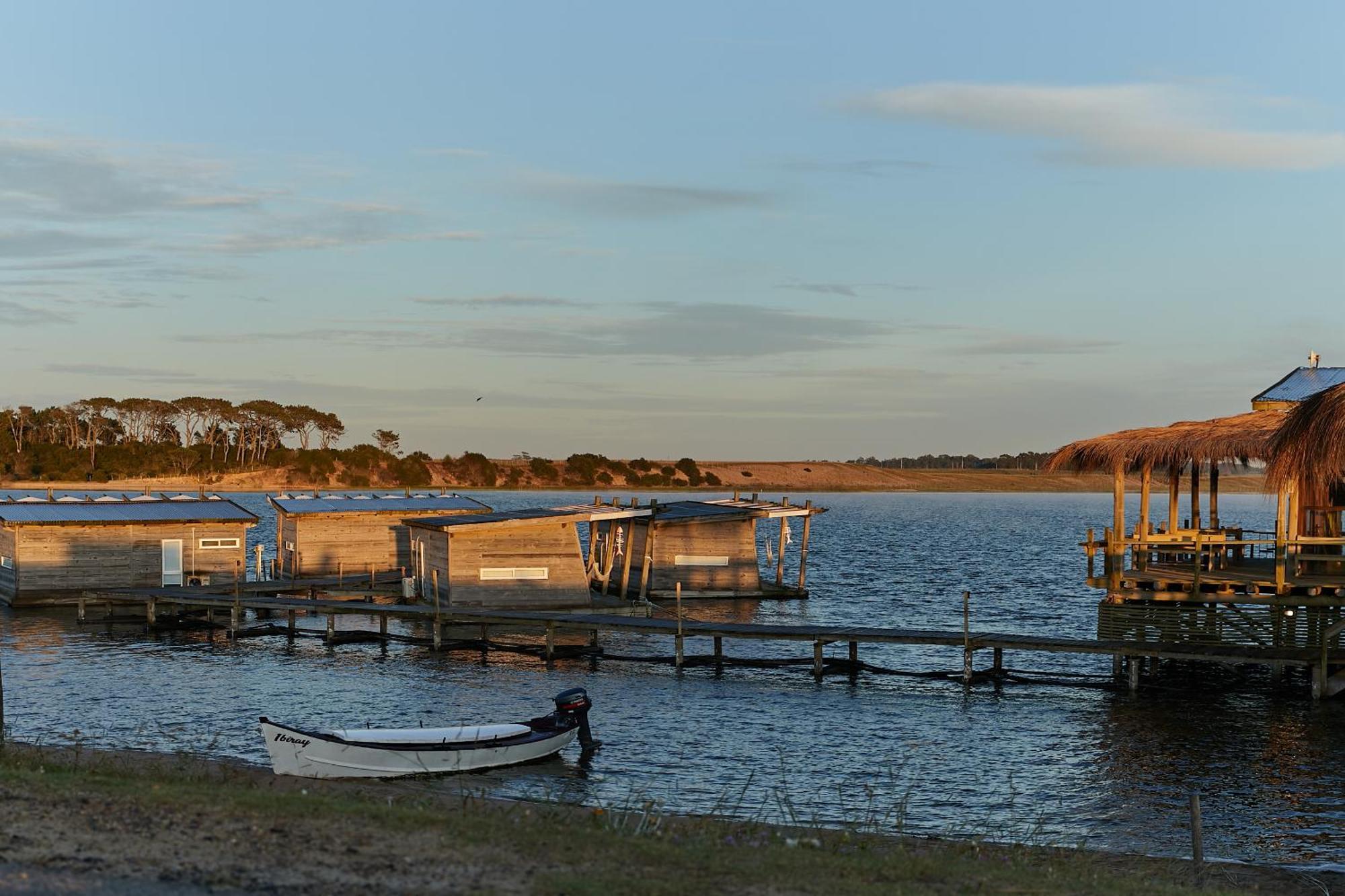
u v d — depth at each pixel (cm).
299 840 1412
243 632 4603
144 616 5034
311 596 5531
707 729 3005
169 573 5453
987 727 3044
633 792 2375
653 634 4819
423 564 5384
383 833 1463
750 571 6100
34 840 1345
